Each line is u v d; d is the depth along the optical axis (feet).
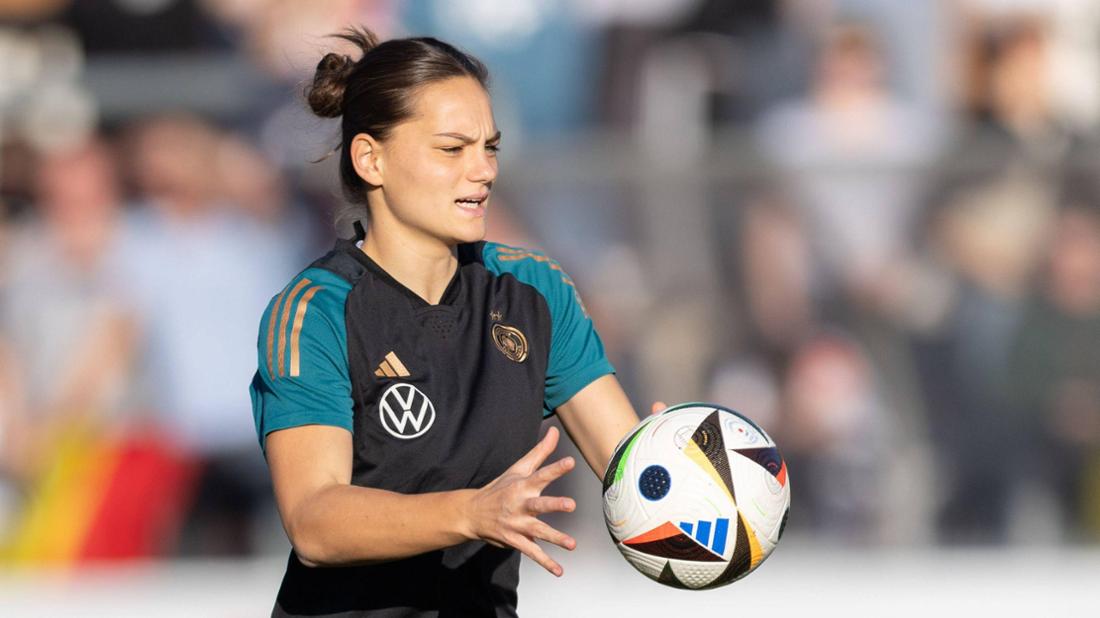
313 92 32.89
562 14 85.35
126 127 81.30
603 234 77.66
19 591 74.18
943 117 83.71
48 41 83.15
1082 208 77.10
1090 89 84.84
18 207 80.74
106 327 79.36
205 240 80.33
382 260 32.96
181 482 78.28
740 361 77.05
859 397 77.05
